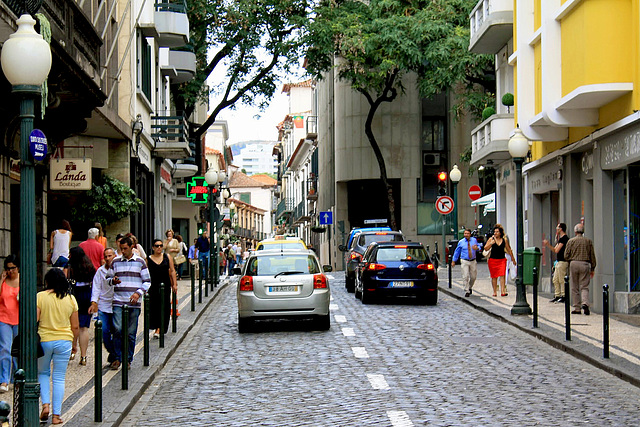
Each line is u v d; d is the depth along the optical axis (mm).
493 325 17750
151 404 10188
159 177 35281
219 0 37312
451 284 27578
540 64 21281
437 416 9055
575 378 11430
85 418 8867
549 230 24734
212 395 10719
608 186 18922
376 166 50344
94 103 16250
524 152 18734
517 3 22391
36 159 8008
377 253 22797
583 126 19484
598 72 17062
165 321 16812
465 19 38938
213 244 29672
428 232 50188
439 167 50344
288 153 103250
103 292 12484
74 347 13266
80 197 24969
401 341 15477
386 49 38062
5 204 15297
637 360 12312
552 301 21469
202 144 58062
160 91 36250
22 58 7902
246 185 147250
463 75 37469
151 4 29844
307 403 10008
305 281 17234
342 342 15516
